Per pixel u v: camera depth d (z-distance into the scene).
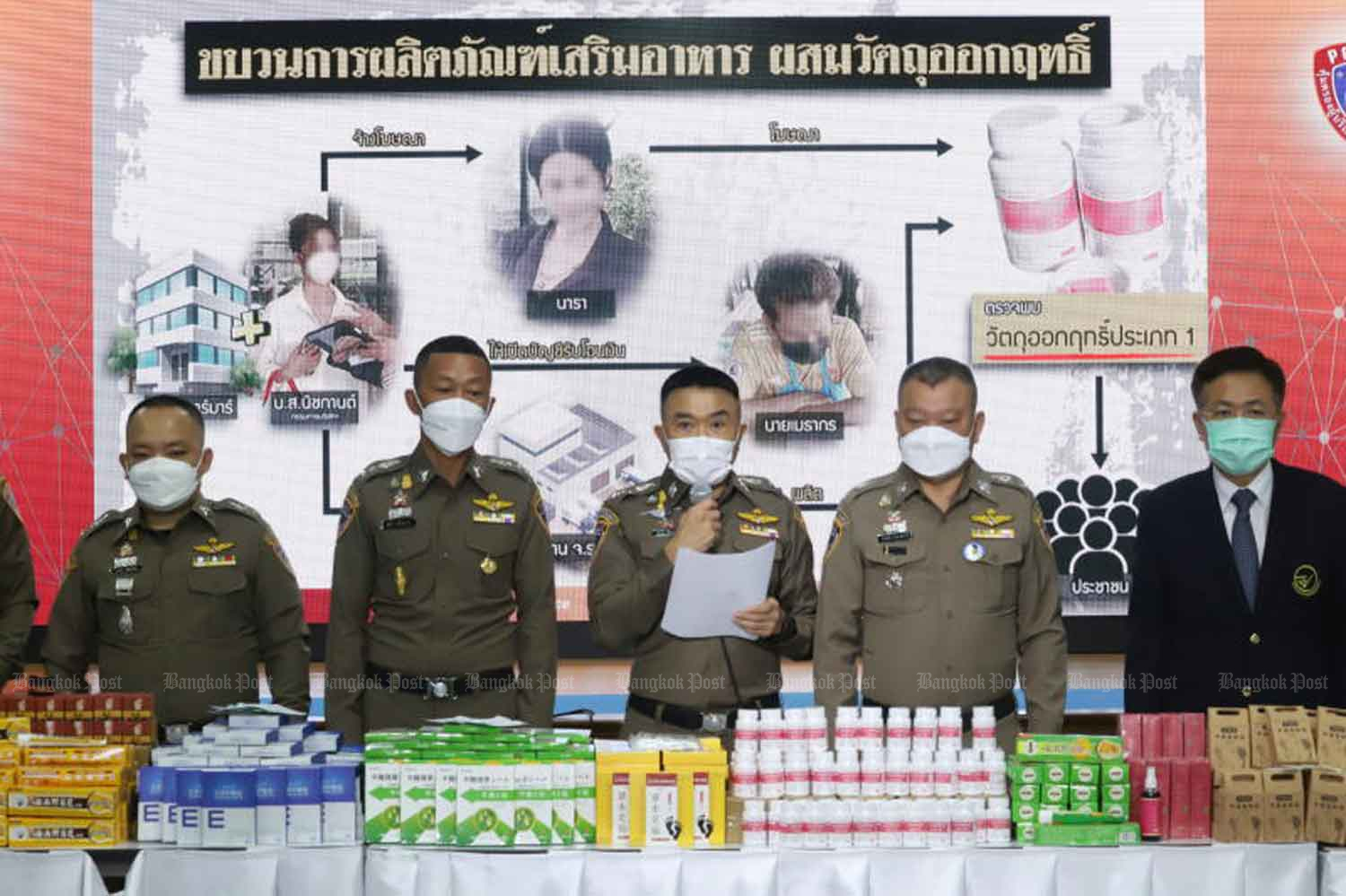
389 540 5.57
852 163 6.63
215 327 6.59
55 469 6.54
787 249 6.63
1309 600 5.44
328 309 6.62
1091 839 4.48
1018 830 4.50
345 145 6.62
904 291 6.64
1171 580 5.50
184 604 5.68
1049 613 5.42
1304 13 6.64
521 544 5.66
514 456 6.61
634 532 5.64
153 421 5.62
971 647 5.33
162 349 6.58
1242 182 6.63
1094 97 6.63
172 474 5.60
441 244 6.63
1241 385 5.44
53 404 6.55
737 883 4.35
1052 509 6.61
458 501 5.62
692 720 5.43
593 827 4.50
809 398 6.62
